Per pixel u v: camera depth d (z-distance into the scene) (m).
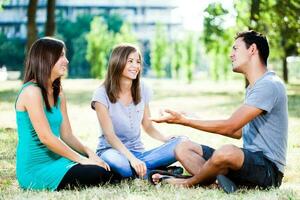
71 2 99.06
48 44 4.99
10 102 17.39
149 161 5.54
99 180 5.06
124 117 5.62
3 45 79.00
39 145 5.02
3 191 4.92
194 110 15.90
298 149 7.89
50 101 5.08
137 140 5.77
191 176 5.18
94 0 100.69
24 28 94.88
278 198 4.43
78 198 4.46
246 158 4.70
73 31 79.56
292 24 22.09
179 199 4.40
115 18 85.00
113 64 5.52
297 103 18.59
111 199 4.43
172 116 4.79
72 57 78.69
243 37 4.96
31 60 4.98
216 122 4.80
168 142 5.61
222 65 49.12
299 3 20.91
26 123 4.99
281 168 4.94
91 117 13.34
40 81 4.94
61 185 4.93
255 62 4.93
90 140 9.01
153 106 17.62
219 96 24.39
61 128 5.41
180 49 50.75
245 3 22.56
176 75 51.47
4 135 9.17
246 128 5.02
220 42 28.78
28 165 5.02
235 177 4.83
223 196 4.49
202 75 88.88
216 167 4.73
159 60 52.94
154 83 46.66
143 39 104.69
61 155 4.98
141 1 105.44
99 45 51.25
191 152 5.21
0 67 78.81
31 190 4.88
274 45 30.39
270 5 21.12
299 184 5.48
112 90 5.55
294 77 66.56
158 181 5.14
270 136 4.86
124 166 5.29
